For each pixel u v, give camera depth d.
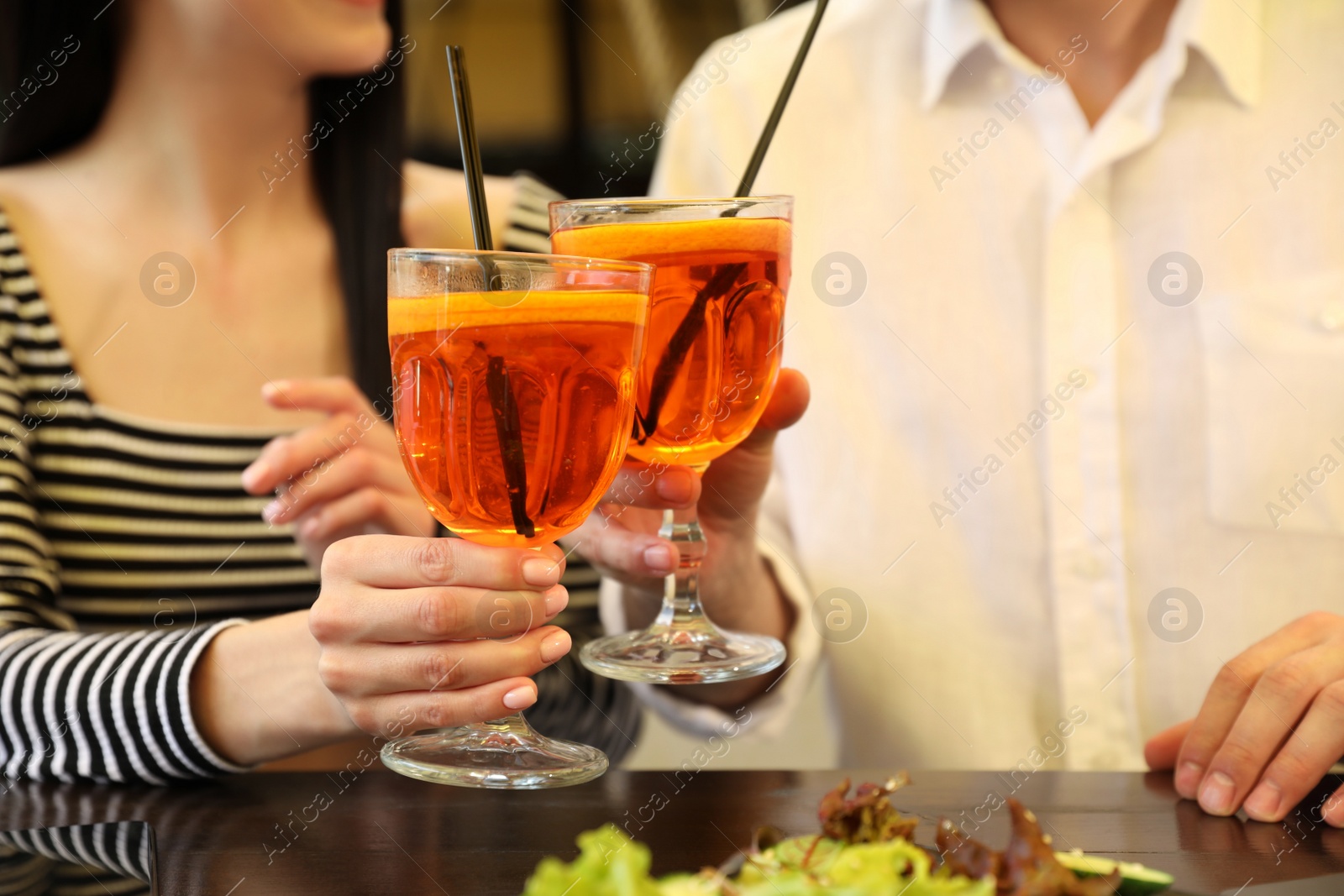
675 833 0.67
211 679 0.81
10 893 0.58
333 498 1.07
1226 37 1.17
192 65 1.27
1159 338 1.23
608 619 1.06
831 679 1.35
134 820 0.72
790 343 1.35
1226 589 1.21
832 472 1.33
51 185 1.32
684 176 1.43
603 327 0.64
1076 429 1.24
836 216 1.34
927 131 1.30
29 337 1.24
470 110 0.71
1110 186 1.24
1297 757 0.70
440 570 0.67
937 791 0.76
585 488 0.67
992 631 1.28
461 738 0.71
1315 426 1.18
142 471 1.25
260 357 1.33
